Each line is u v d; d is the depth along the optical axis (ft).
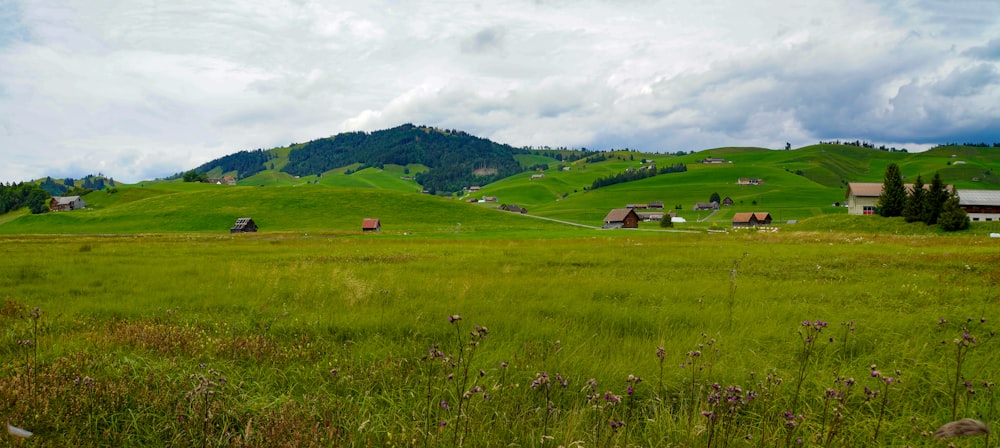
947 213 243.40
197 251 131.23
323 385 25.71
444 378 25.91
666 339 34.68
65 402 22.39
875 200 369.09
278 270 78.07
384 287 59.21
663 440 20.62
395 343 34.63
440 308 46.29
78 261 95.71
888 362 30.01
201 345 32.45
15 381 23.53
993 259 90.33
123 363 27.99
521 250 129.80
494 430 21.03
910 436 20.81
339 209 463.83
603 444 19.74
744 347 32.86
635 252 117.80
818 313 43.70
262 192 514.27
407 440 20.03
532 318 42.01
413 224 421.59
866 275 73.82
